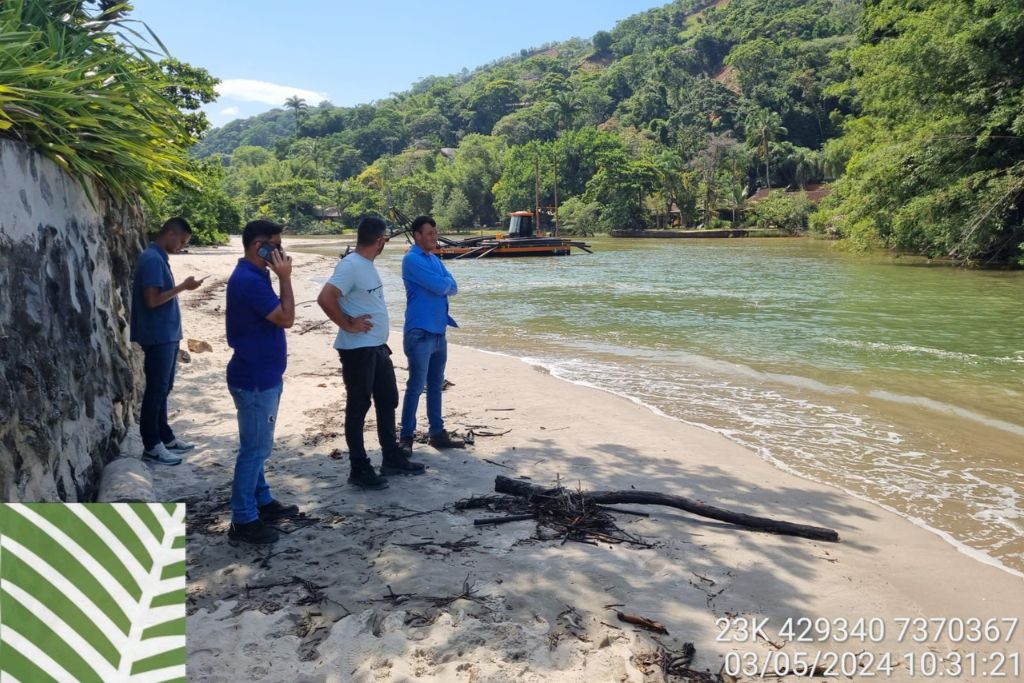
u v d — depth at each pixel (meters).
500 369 9.88
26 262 3.80
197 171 26.02
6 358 3.41
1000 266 27.34
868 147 35.12
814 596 3.78
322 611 3.52
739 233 70.56
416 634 3.31
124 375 5.86
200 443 6.22
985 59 26.97
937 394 8.52
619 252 44.25
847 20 156.50
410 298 5.98
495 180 109.50
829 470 5.92
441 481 5.38
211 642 3.23
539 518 4.64
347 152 173.00
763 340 12.35
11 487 3.26
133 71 5.74
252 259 4.19
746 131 103.81
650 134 127.06
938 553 4.38
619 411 7.65
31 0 5.34
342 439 6.43
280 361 4.27
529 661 3.12
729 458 6.14
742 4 190.12
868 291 19.81
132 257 6.66
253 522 4.24
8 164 3.68
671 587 3.81
